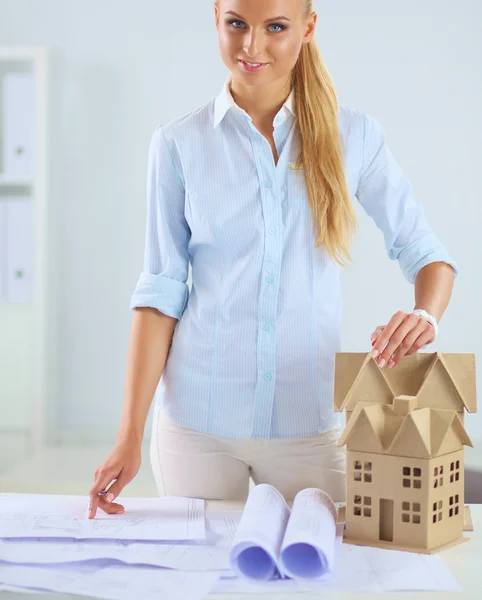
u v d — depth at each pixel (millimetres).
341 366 1268
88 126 4426
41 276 3891
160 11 4375
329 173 1450
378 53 4277
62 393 4508
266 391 1478
